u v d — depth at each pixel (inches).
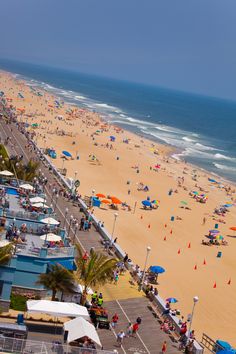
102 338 1429.6
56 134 5393.7
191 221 3299.7
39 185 2566.4
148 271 2172.7
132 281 1902.1
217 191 4357.8
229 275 2458.2
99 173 4079.7
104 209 3125.0
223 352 1483.8
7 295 1455.5
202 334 1761.8
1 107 6210.6
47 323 1369.3
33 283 1555.1
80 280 1596.9
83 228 2413.9
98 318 1483.8
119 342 1412.4
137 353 1384.1
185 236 2955.2
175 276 2281.0
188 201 3799.2
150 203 3324.3
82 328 1163.3
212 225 3307.1
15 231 1690.5
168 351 1429.6
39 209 2052.2
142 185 3946.9
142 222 3031.5
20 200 2129.7
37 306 1278.3
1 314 1403.8
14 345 1023.6
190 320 1637.6
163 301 1759.4
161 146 6240.2
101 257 1621.6
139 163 4761.3
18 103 7470.5
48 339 1262.3
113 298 1728.6
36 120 6087.6
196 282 2271.2
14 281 1544.0
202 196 3909.9
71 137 5378.9
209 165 5649.6
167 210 3437.5
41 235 1774.1
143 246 2596.0
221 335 1790.1
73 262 1644.9
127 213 3147.1
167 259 2487.7
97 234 2393.0
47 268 1571.1
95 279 1550.2
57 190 3009.4
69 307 1296.8
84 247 2169.0
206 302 2070.6
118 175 4146.2
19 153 3848.4
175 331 1561.3
